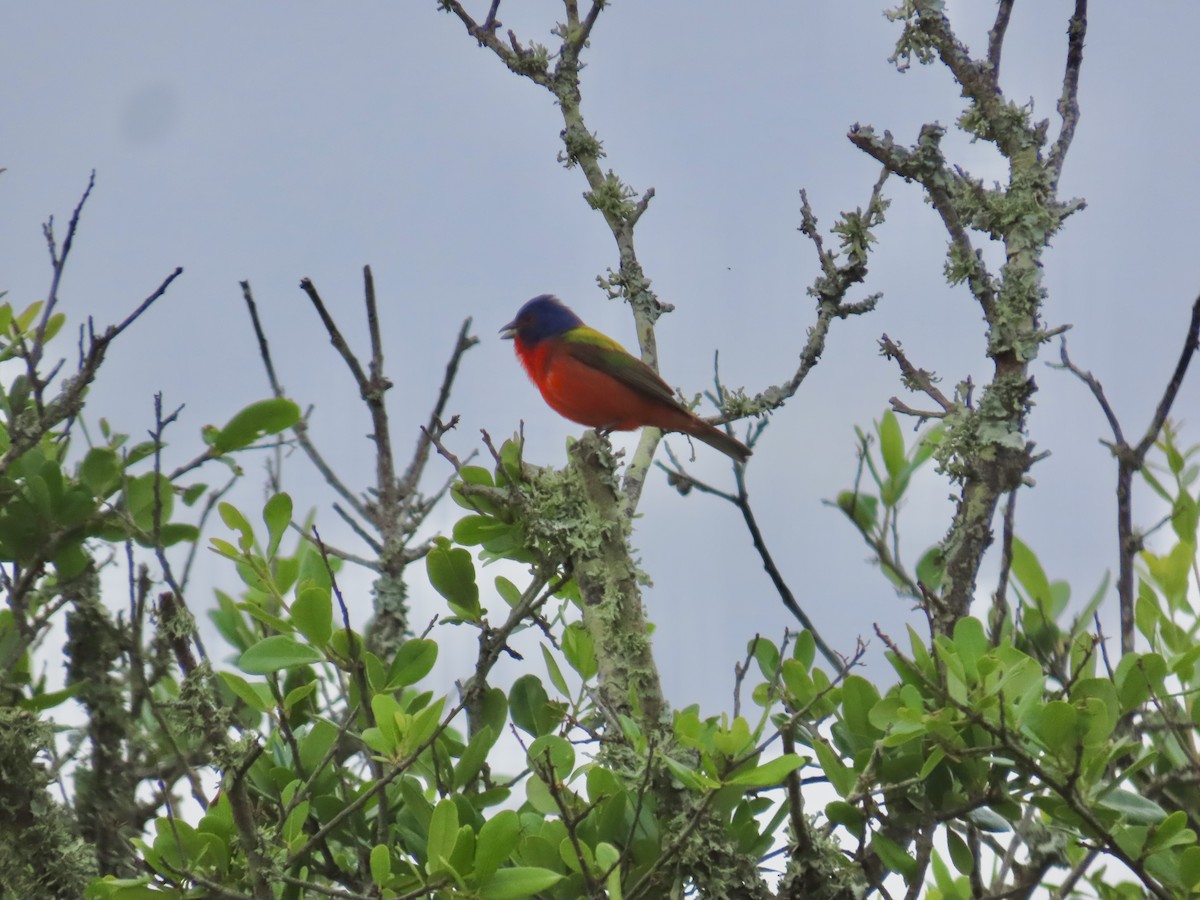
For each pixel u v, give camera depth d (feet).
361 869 31.12
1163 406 32.58
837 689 32.04
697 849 28.17
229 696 38.06
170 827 29.45
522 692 34.37
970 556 32.35
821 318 37.58
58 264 36.94
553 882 27.22
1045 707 27.40
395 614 38.88
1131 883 35.78
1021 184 35.24
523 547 34.47
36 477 37.88
